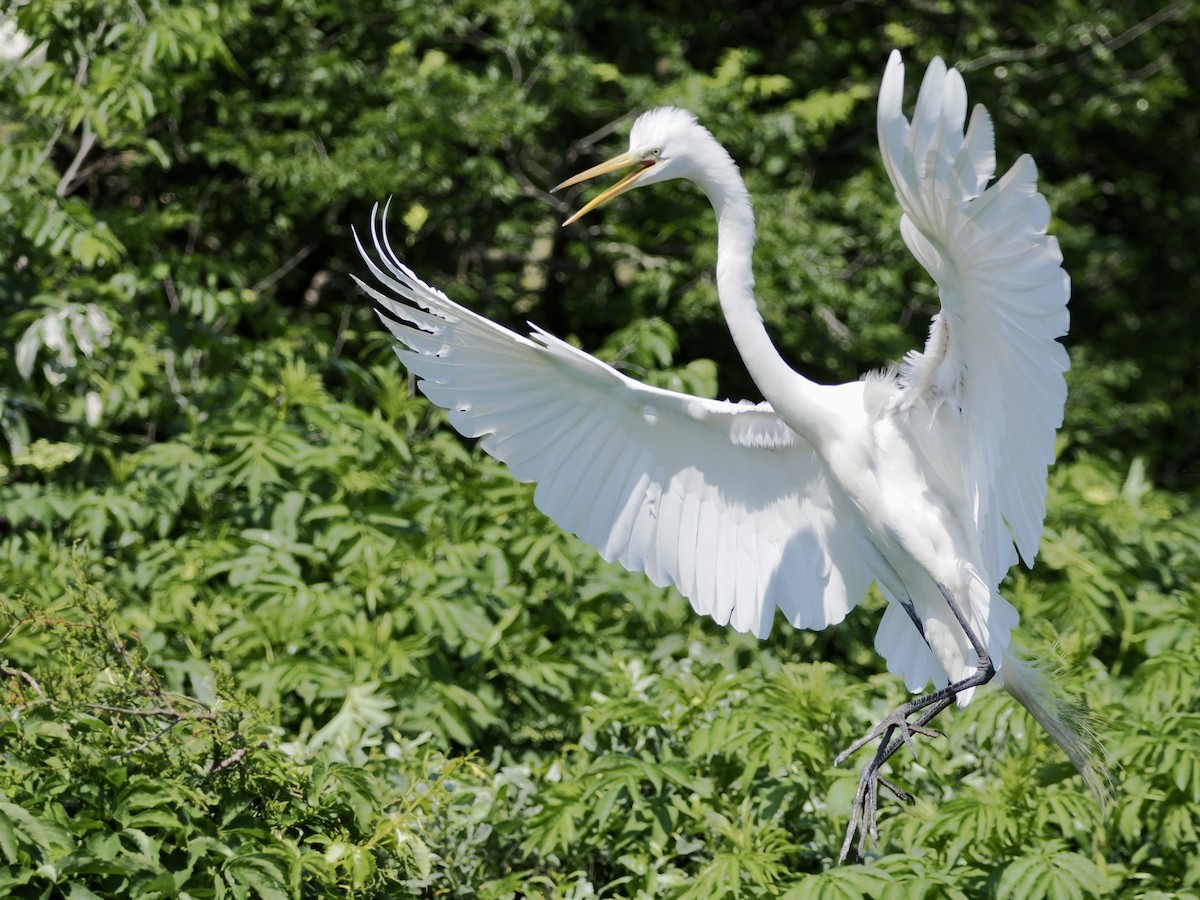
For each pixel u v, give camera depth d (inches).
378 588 400.8
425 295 293.3
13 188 469.7
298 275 682.2
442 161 597.6
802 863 327.9
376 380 550.3
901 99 217.8
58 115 491.5
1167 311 908.6
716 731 325.1
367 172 569.9
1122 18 789.2
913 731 291.7
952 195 223.8
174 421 488.4
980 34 729.0
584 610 438.6
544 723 411.5
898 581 312.7
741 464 323.0
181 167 639.1
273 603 392.8
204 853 262.8
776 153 654.5
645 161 313.3
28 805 260.7
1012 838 306.0
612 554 327.0
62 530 446.3
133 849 265.6
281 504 429.1
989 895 297.6
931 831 304.8
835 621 331.0
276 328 547.5
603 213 689.6
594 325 721.0
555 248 712.4
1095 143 887.7
